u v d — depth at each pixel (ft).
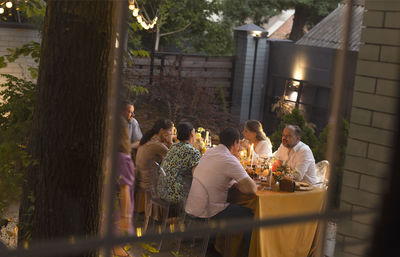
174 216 13.87
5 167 8.00
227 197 13.79
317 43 34.96
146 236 3.01
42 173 6.03
